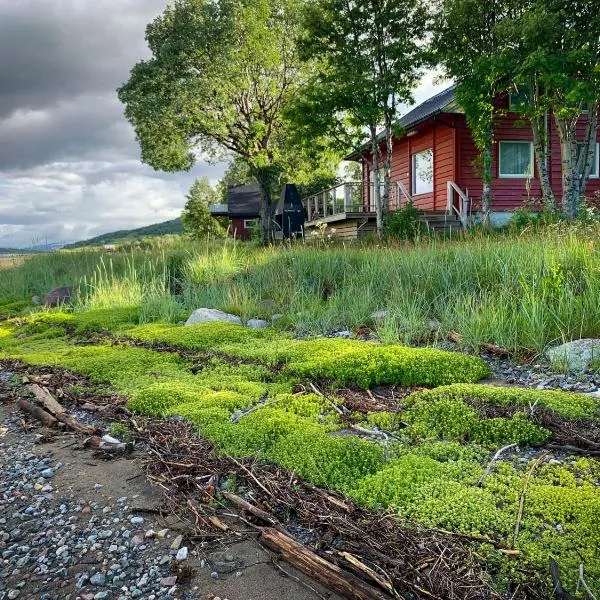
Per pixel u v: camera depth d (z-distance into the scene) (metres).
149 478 2.79
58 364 5.24
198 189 55.62
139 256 12.27
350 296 7.00
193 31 20.47
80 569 2.10
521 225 11.56
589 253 5.94
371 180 21.50
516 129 15.52
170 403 3.80
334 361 4.36
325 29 14.07
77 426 3.58
